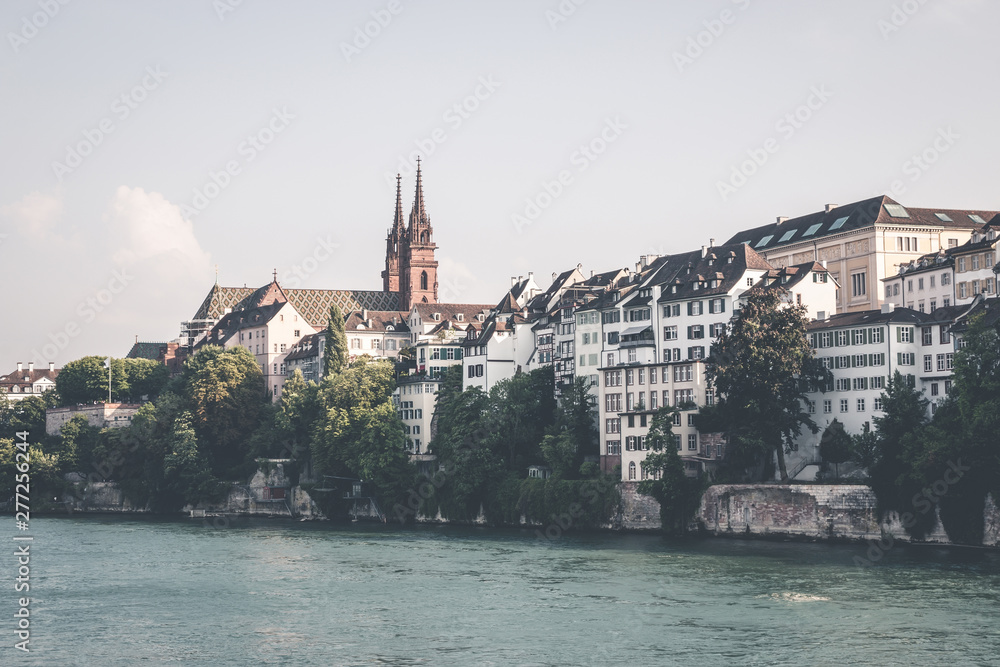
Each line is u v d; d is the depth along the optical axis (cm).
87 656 9406
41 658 9362
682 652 9200
